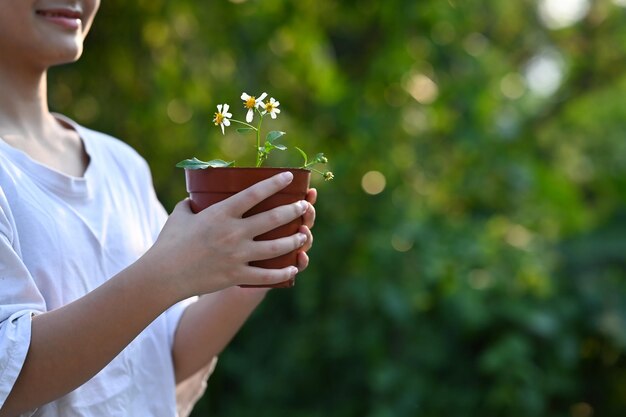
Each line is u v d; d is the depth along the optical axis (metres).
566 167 6.43
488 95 4.69
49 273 1.49
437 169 4.70
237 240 1.36
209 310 1.77
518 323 4.57
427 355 4.51
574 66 6.24
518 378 4.43
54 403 1.49
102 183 1.68
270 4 4.24
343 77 4.62
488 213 4.99
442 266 4.38
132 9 3.87
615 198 6.30
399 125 4.54
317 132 4.51
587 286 5.07
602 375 5.18
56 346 1.35
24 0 1.56
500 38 6.04
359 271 4.40
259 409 4.62
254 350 4.68
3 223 1.42
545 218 5.11
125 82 3.95
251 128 1.48
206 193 1.41
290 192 1.41
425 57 4.52
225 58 4.20
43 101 1.68
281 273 1.39
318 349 4.55
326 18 4.49
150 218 1.83
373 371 4.42
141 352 1.66
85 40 3.84
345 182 4.48
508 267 4.55
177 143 4.12
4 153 1.52
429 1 4.36
